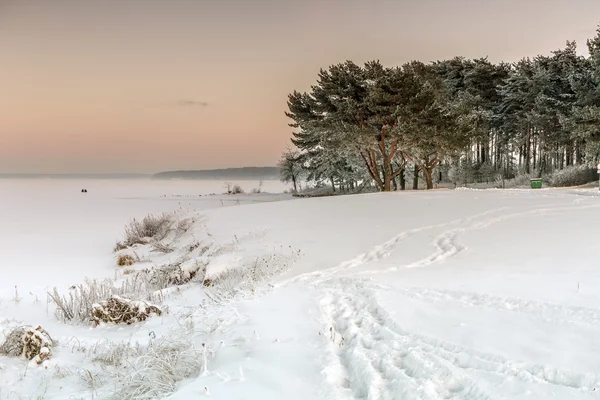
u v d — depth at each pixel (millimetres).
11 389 5109
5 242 23953
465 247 11117
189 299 10047
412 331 5324
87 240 24656
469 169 58406
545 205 17391
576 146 48188
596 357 4207
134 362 5195
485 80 58188
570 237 11078
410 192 27688
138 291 11438
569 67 49969
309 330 5801
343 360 4809
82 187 150625
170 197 74688
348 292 7828
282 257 11977
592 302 5898
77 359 6125
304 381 4223
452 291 7004
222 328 6191
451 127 36312
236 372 4477
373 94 34438
